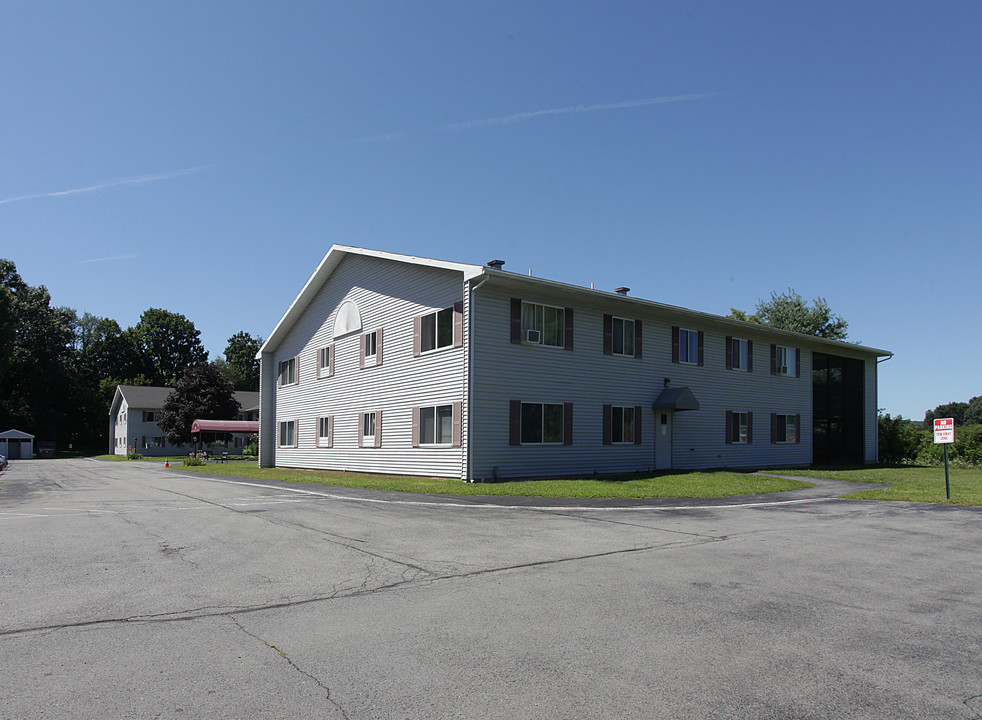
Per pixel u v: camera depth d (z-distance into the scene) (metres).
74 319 86.88
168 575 7.38
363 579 7.18
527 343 20.62
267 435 33.94
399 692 4.16
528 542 9.51
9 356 67.94
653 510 13.46
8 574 7.43
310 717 3.80
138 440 66.00
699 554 8.63
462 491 16.80
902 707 3.96
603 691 4.18
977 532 10.59
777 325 52.94
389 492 17.31
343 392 27.16
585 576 7.34
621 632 5.35
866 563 8.09
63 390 74.44
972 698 4.10
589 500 15.16
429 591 6.67
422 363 21.94
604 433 22.44
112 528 10.91
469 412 19.28
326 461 28.28
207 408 60.47
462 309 19.97
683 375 25.33
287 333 33.09
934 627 5.52
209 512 13.07
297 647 5.00
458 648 4.97
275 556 8.45
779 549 9.02
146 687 4.23
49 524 11.42
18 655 4.82
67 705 3.95
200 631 5.39
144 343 90.75
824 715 3.85
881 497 15.59
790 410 29.78
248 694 4.12
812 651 4.92
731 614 5.86
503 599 6.36
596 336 22.56
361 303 26.14
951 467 31.20
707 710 3.91
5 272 75.50
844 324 51.97
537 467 20.58
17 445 64.56
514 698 4.07
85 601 6.29
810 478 22.50
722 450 26.53
